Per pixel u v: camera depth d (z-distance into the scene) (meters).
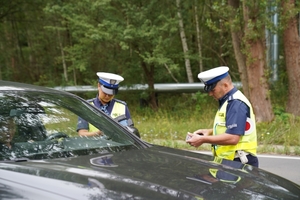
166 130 11.08
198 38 17.75
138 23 14.24
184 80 19.11
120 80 4.92
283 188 2.81
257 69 11.48
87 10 14.58
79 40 15.30
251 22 11.02
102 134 3.54
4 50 24.48
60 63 21.81
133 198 2.24
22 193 2.27
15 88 3.60
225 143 3.73
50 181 2.37
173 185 2.49
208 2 16.94
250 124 3.79
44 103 3.55
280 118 11.45
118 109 5.04
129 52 15.27
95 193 2.26
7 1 20.58
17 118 3.21
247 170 3.12
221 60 19.38
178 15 15.34
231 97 3.78
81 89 16.48
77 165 2.72
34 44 24.41
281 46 16.56
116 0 14.20
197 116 13.39
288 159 7.84
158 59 13.78
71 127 3.45
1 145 2.94
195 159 3.26
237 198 2.45
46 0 19.36
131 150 3.33
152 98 15.86
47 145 3.11
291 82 12.48
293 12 11.26
